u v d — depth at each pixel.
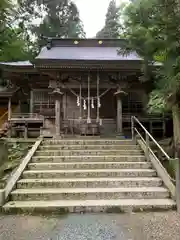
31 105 11.98
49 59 9.20
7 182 5.46
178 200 4.27
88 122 9.64
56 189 4.99
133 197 4.73
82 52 11.84
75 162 6.41
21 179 5.45
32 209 4.18
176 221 3.70
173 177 5.60
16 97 13.29
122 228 3.43
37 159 6.49
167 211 4.22
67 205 4.23
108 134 10.94
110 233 3.25
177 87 5.09
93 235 3.19
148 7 5.07
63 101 11.38
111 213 4.14
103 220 3.77
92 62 9.29
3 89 13.39
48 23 23.47
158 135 10.91
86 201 4.50
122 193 4.73
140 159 6.56
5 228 3.47
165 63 5.30
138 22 5.74
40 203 4.41
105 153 6.99
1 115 14.38
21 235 3.21
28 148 7.79
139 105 11.58
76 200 4.59
